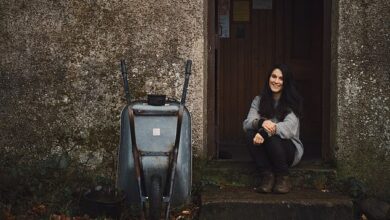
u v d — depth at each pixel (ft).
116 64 16.85
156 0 16.74
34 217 14.83
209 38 17.52
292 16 21.24
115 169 16.88
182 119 14.03
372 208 15.57
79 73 16.89
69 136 16.97
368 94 16.71
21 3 16.89
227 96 21.49
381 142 16.76
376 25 16.65
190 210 15.46
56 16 16.87
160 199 12.69
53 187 16.03
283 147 15.83
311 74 21.20
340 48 16.69
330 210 14.88
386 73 16.69
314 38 21.12
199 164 16.74
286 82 16.17
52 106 16.98
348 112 16.75
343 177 16.76
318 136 21.29
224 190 16.16
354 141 16.79
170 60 16.78
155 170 13.60
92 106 16.92
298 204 14.88
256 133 15.85
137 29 16.79
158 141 13.74
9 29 16.93
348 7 16.63
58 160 16.63
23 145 17.04
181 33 16.72
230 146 20.90
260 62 21.39
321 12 21.01
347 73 16.70
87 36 16.85
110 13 16.80
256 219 14.87
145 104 14.40
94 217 14.74
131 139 13.88
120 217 14.76
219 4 21.20
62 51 16.89
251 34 21.36
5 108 17.03
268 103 16.20
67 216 14.85
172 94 16.79
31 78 16.97
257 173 16.74
